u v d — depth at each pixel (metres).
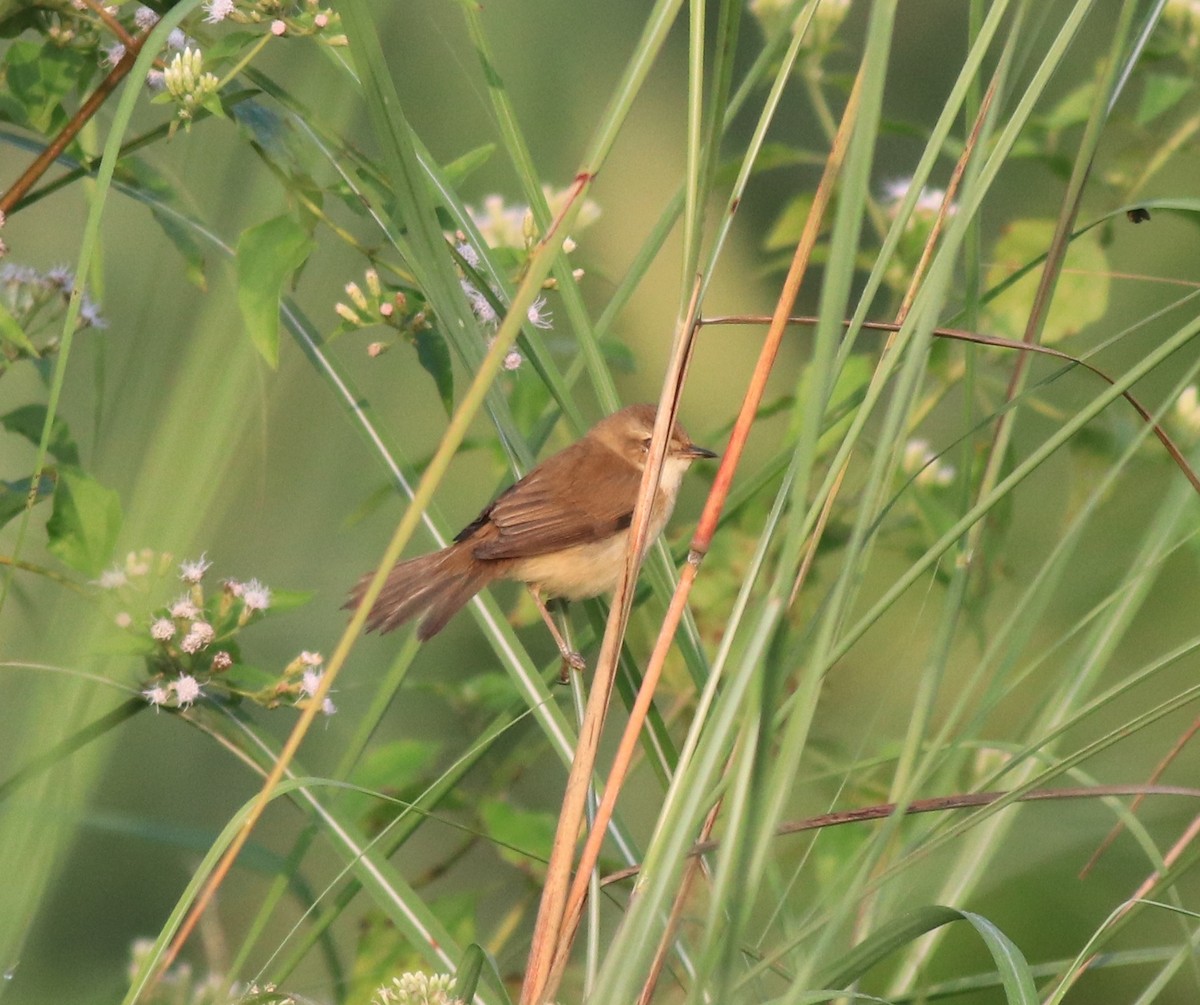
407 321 7.50
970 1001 8.77
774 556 9.52
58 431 7.15
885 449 3.91
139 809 9.36
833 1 9.52
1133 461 9.56
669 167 12.72
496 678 9.02
